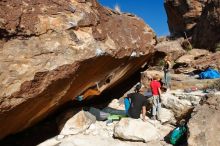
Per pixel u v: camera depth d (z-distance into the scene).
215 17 27.34
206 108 8.52
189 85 13.46
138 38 11.70
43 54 7.04
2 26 6.25
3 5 6.45
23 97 6.69
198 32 30.30
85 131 9.41
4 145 8.60
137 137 8.84
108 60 9.35
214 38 27.16
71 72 7.66
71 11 8.04
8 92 6.33
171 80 14.63
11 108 6.53
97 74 9.68
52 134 9.30
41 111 8.28
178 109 10.26
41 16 7.23
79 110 9.72
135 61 12.03
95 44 8.43
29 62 6.73
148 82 13.45
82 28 8.26
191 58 20.00
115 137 9.11
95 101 12.18
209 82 13.41
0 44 6.30
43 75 6.98
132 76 14.58
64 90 8.19
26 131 9.27
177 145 8.58
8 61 6.36
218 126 7.90
